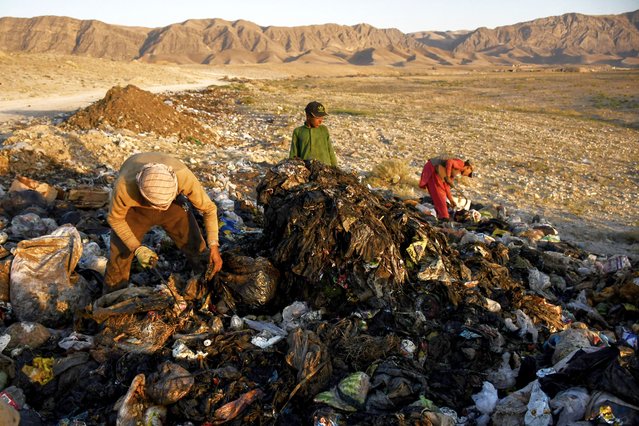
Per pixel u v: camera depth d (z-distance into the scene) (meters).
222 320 4.05
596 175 14.02
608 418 2.84
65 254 4.27
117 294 3.96
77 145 10.45
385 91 47.72
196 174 9.97
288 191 4.75
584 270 5.95
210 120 20.56
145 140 13.20
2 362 3.38
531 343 4.02
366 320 3.95
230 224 6.00
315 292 4.20
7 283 4.15
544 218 9.62
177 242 4.34
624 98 39.38
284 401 3.22
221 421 3.07
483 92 47.09
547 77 75.19
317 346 3.45
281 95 37.09
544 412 2.99
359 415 3.06
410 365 3.55
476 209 9.25
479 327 3.92
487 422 3.20
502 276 4.88
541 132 22.20
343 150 15.54
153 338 3.59
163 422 3.08
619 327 4.65
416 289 4.24
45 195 6.71
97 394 3.25
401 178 11.73
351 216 4.23
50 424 3.10
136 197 3.69
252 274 4.14
